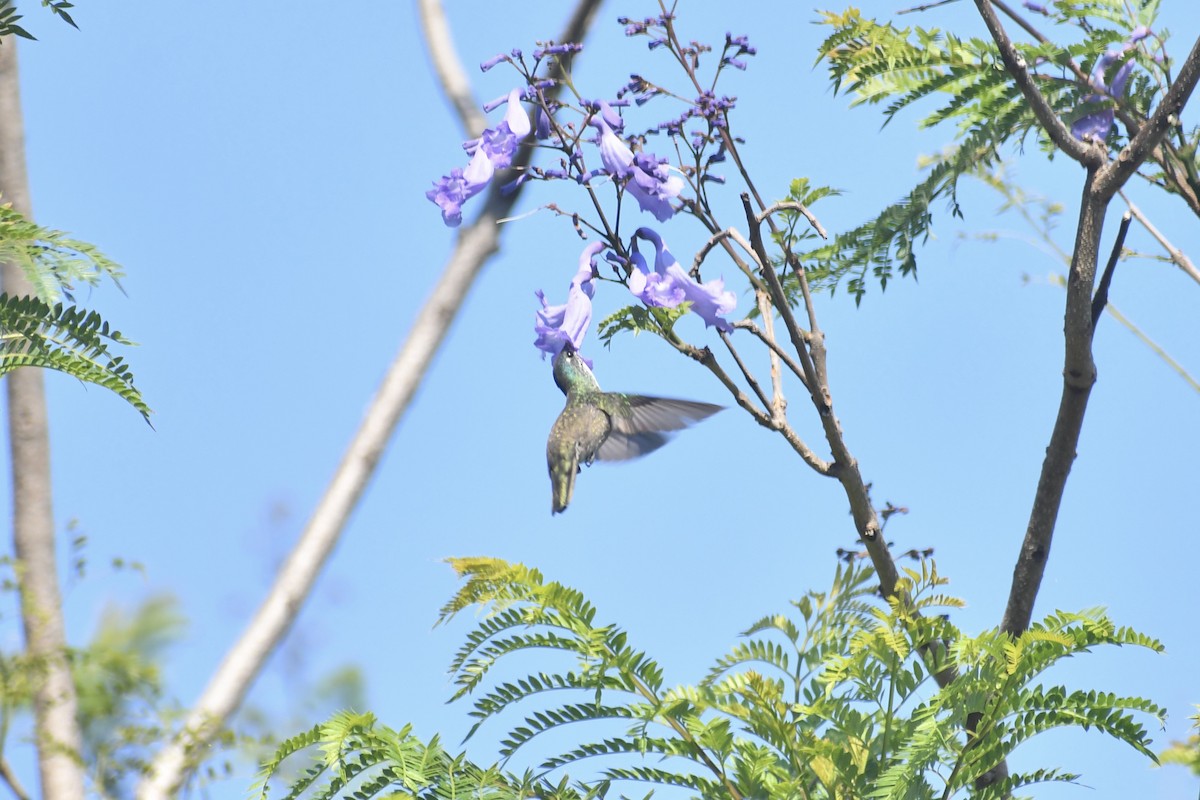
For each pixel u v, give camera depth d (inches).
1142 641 289.7
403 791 293.7
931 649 315.0
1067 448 343.0
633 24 362.3
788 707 319.6
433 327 388.5
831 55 386.0
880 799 291.9
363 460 380.5
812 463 347.9
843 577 358.6
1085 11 385.7
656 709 307.0
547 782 309.0
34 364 337.1
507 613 310.2
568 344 349.4
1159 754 303.6
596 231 348.8
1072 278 336.8
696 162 355.9
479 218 388.2
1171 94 329.4
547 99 360.2
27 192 395.9
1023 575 351.3
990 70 379.6
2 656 355.3
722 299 345.7
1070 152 338.6
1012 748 299.3
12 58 401.4
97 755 348.5
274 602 366.9
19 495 378.6
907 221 402.9
